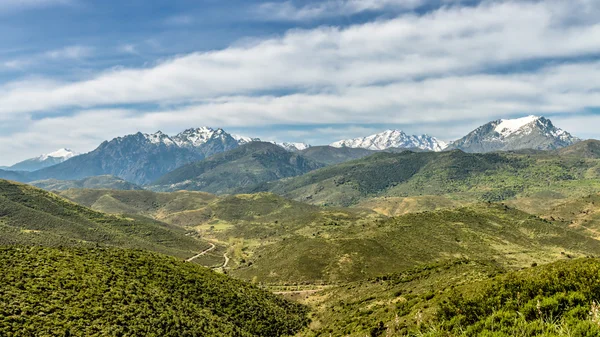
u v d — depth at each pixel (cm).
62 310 5122
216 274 9775
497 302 2038
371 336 4816
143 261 8450
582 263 2119
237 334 6719
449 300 2312
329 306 9500
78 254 7662
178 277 8212
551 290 1897
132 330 5272
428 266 10394
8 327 4334
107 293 6059
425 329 2198
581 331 1337
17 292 5191
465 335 1805
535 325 1530
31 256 6694
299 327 8250
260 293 9744
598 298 1675
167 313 6228
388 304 6825
